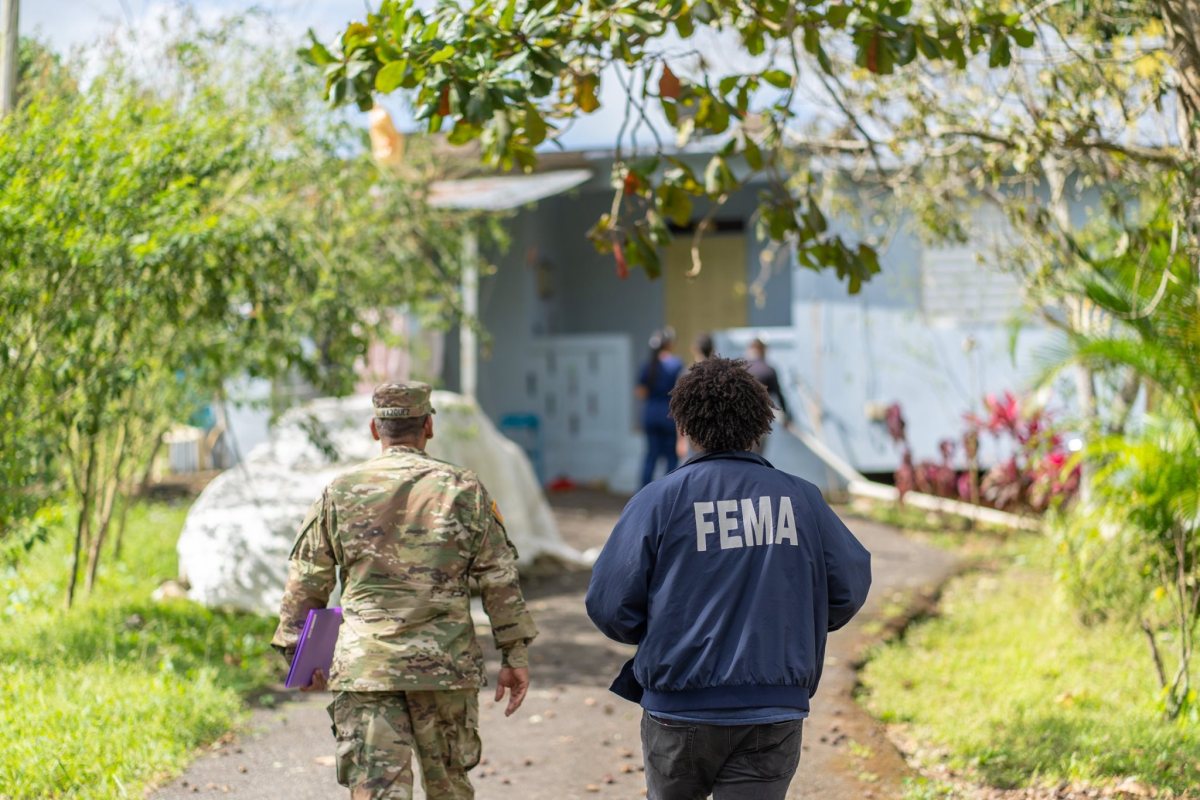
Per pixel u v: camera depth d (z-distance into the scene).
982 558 11.42
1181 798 5.01
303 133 8.62
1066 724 6.07
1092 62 6.17
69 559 9.59
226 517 8.74
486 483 10.59
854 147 7.85
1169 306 6.32
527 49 5.22
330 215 9.09
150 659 7.05
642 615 3.34
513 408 16.94
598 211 18.39
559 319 18.34
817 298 14.74
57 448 6.89
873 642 8.25
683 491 3.37
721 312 18.00
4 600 8.20
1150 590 7.86
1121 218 6.98
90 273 6.55
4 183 6.01
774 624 3.25
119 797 4.93
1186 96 5.98
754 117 10.64
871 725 6.40
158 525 11.41
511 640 3.97
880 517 13.51
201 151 7.12
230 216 7.80
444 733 3.86
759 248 17.72
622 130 6.09
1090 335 7.05
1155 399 8.46
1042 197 9.23
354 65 5.16
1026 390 12.43
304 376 8.34
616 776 5.64
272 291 8.23
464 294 13.62
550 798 5.34
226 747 5.80
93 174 6.38
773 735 3.25
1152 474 6.64
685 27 5.60
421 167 10.67
